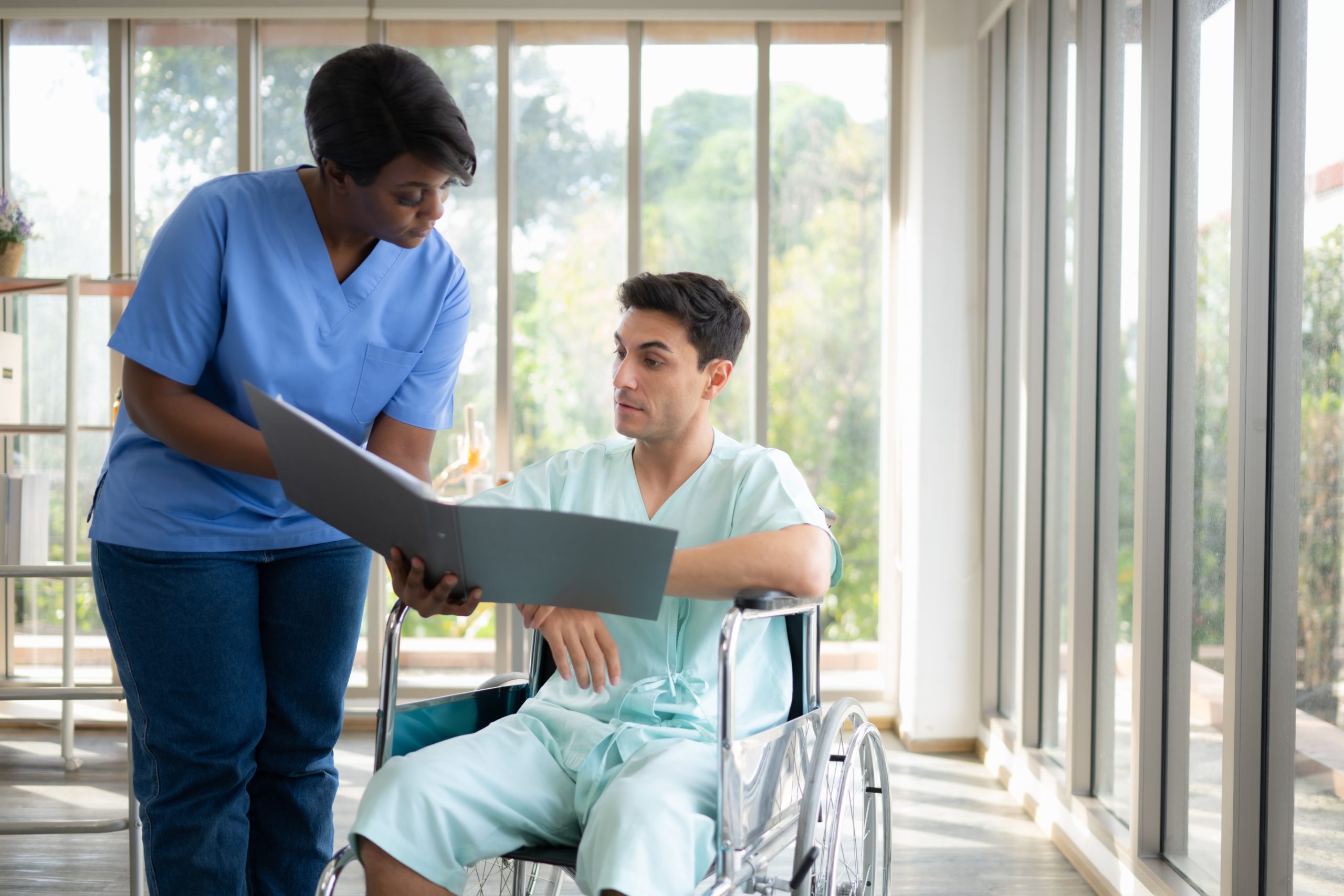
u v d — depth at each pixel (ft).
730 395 10.64
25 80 10.53
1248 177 4.99
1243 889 5.05
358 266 4.45
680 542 4.34
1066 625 7.92
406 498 3.30
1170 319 6.12
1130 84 6.77
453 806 3.65
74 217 10.59
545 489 4.52
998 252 9.47
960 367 9.68
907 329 10.16
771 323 10.62
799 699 4.43
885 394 10.62
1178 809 5.99
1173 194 6.09
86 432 10.61
